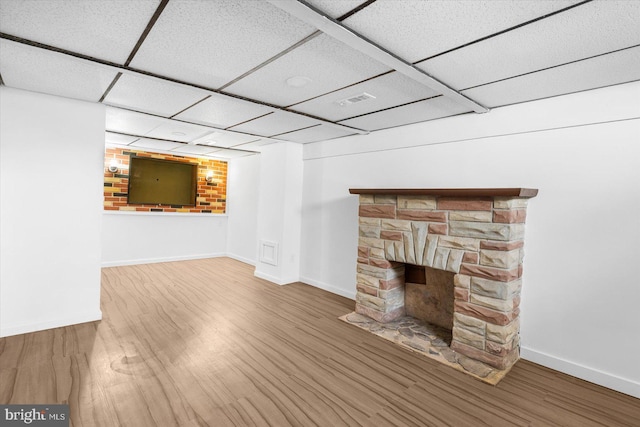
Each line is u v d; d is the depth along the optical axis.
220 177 6.04
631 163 1.95
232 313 3.12
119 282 4.08
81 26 1.47
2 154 2.41
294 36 1.53
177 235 5.57
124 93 2.45
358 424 1.62
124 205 5.03
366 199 3.05
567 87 2.06
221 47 1.66
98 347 2.33
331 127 3.29
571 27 1.37
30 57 1.82
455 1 1.22
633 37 1.44
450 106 2.50
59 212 2.63
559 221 2.22
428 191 2.46
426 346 2.48
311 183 4.26
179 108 2.79
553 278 2.24
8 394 1.75
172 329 2.70
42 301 2.59
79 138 2.68
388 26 1.41
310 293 3.86
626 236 1.97
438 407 1.78
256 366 2.14
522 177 2.39
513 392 1.94
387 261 2.90
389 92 2.25
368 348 2.46
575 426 1.65
